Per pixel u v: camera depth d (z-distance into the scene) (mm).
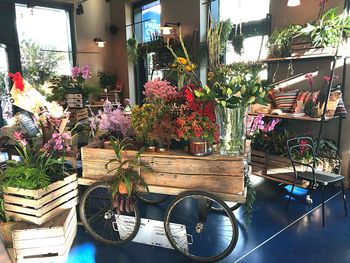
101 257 2205
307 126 3691
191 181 2113
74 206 2445
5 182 2178
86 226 2406
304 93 3467
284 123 3869
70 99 3969
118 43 7004
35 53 6043
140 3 6512
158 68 5270
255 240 2385
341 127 3414
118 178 2205
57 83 4258
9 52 5625
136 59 6395
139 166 2180
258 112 3605
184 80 2443
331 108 3135
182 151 2230
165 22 5633
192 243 2354
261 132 3529
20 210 2178
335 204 3004
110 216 2395
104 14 6992
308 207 2957
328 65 3418
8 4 5488
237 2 4438
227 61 4129
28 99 2469
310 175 2793
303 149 3201
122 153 2242
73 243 2389
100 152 2346
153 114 2170
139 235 2371
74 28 6520
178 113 2109
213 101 1949
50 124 2484
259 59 3617
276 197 3199
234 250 2248
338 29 2980
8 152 2982
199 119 1973
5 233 2193
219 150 2150
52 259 2168
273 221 2684
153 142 2252
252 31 4125
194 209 2965
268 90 1958
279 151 3375
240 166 1996
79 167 2820
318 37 3043
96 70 6996
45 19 6160
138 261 2156
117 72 7195
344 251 2225
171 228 2213
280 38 3432
